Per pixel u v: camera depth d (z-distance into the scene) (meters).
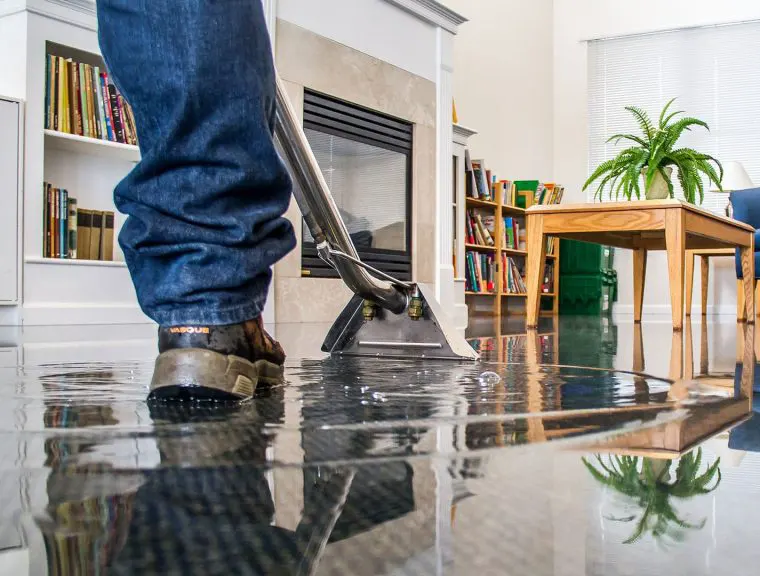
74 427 0.59
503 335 2.40
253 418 0.64
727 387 0.93
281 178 0.77
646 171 4.50
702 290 5.04
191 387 0.72
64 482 0.40
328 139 3.49
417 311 1.30
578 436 0.56
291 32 3.23
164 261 0.75
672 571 0.27
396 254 3.90
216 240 0.73
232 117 0.72
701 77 6.25
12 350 1.50
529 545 0.29
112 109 2.81
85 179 2.93
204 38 0.69
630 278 6.30
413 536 0.30
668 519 0.33
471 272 4.96
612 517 0.33
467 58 5.86
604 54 6.52
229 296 0.74
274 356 0.85
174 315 0.73
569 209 2.79
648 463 0.46
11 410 0.68
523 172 6.41
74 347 1.59
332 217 1.10
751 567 0.27
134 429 0.58
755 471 0.44
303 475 0.42
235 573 0.26
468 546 0.29
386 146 3.87
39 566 0.26
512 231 5.53
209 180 0.72
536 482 0.40
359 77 3.64
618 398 0.80
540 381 0.98
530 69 6.45
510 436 0.56
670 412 0.70
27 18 2.54
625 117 6.46
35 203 2.55
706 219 2.97
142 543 0.29
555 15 6.66
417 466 0.45
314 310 3.36
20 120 2.50
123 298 2.81
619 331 2.73
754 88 6.10
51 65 2.61
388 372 1.06
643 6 6.38
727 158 6.17
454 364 1.22
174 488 0.39
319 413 0.67
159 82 0.70
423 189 4.13
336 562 0.27
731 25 6.15
